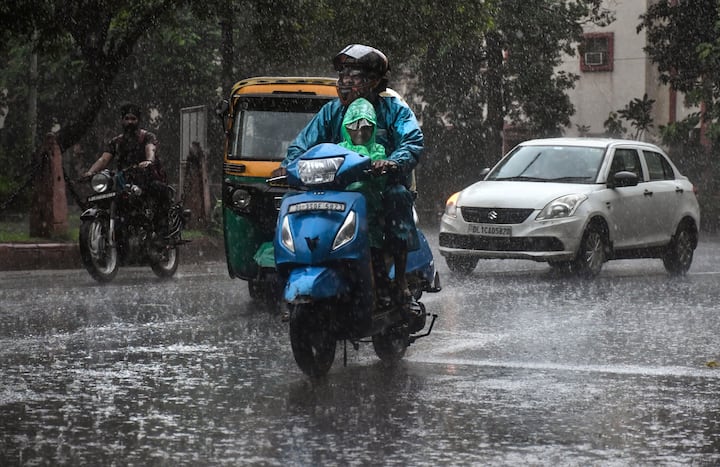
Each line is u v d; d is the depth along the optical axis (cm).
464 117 4866
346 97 1028
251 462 688
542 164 2177
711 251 2966
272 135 1620
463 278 2005
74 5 2967
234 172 1568
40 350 1115
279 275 970
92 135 4594
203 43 4622
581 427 792
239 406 858
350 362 1078
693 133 4847
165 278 1911
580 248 2005
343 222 940
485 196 2047
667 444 743
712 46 4375
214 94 4606
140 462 689
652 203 2169
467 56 4841
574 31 4912
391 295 1007
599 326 1353
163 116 4762
